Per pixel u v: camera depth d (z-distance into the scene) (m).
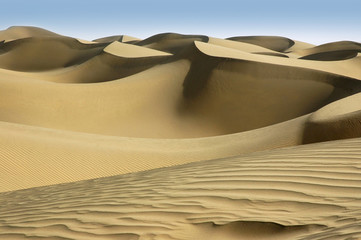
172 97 33.59
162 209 3.98
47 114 30.06
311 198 3.77
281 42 109.94
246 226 3.32
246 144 15.71
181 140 17.80
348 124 13.85
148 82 34.72
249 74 33.75
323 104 30.84
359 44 86.69
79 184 6.80
